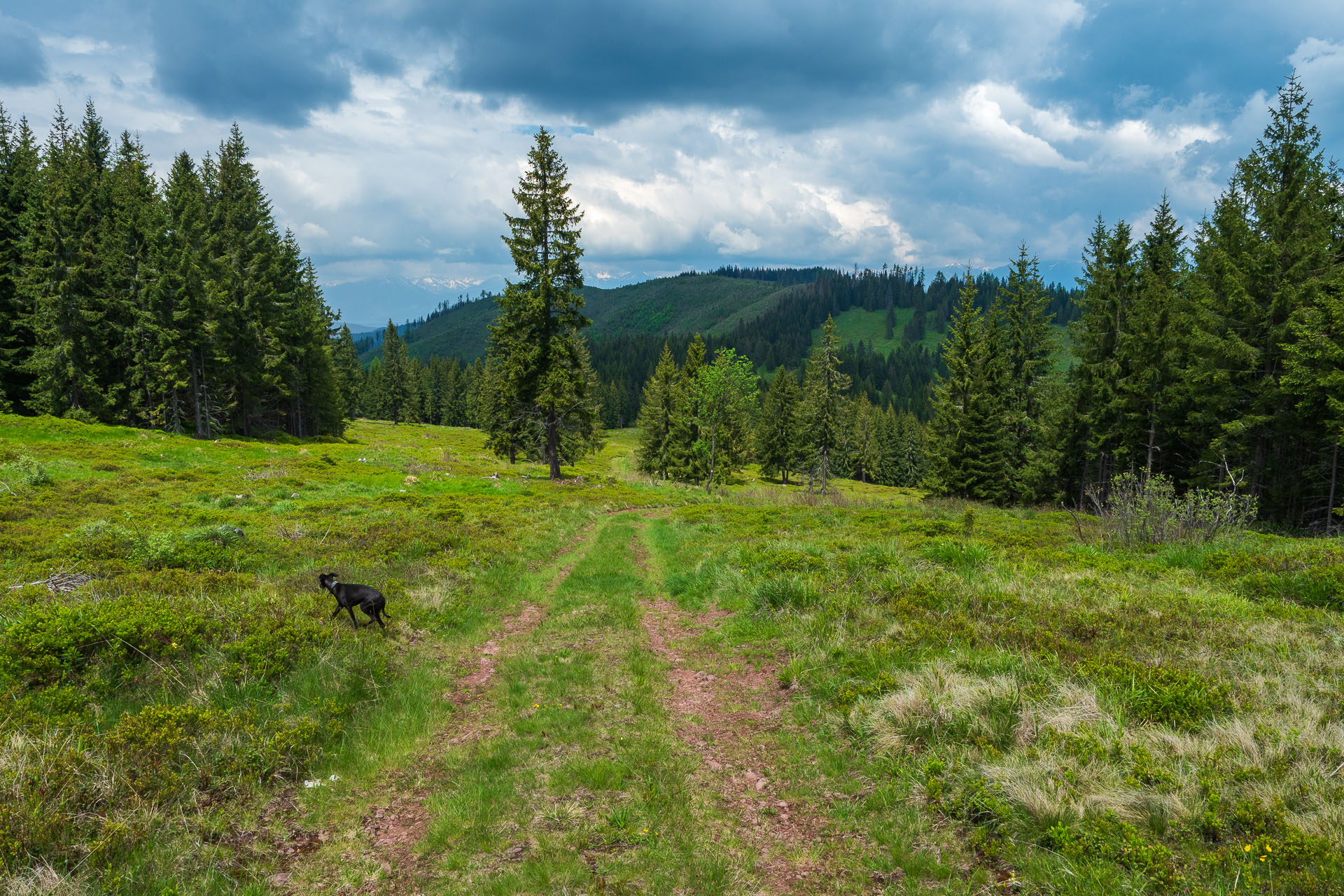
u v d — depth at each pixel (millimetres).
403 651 8469
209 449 35438
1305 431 23562
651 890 3885
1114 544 14398
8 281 41625
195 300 44469
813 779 5293
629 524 23078
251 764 5203
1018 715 5449
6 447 26062
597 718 6625
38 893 3496
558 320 36469
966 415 39594
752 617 9922
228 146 56188
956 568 11578
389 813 4941
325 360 65688
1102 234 35125
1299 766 4355
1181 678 5801
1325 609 8406
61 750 4742
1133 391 30359
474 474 40375
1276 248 23703
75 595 8477
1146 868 3586
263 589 9844
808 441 57125
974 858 4031
